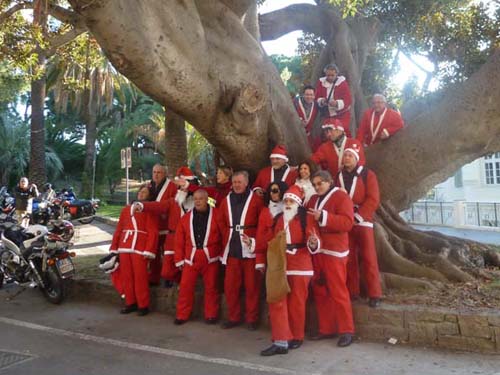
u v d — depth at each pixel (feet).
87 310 22.84
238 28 21.11
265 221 18.19
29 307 23.40
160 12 16.29
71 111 122.11
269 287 16.65
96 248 39.06
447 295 19.36
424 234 26.76
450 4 39.68
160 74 16.56
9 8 30.32
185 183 21.97
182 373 15.02
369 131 24.30
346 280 19.16
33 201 47.62
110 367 15.60
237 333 19.10
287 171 20.58
